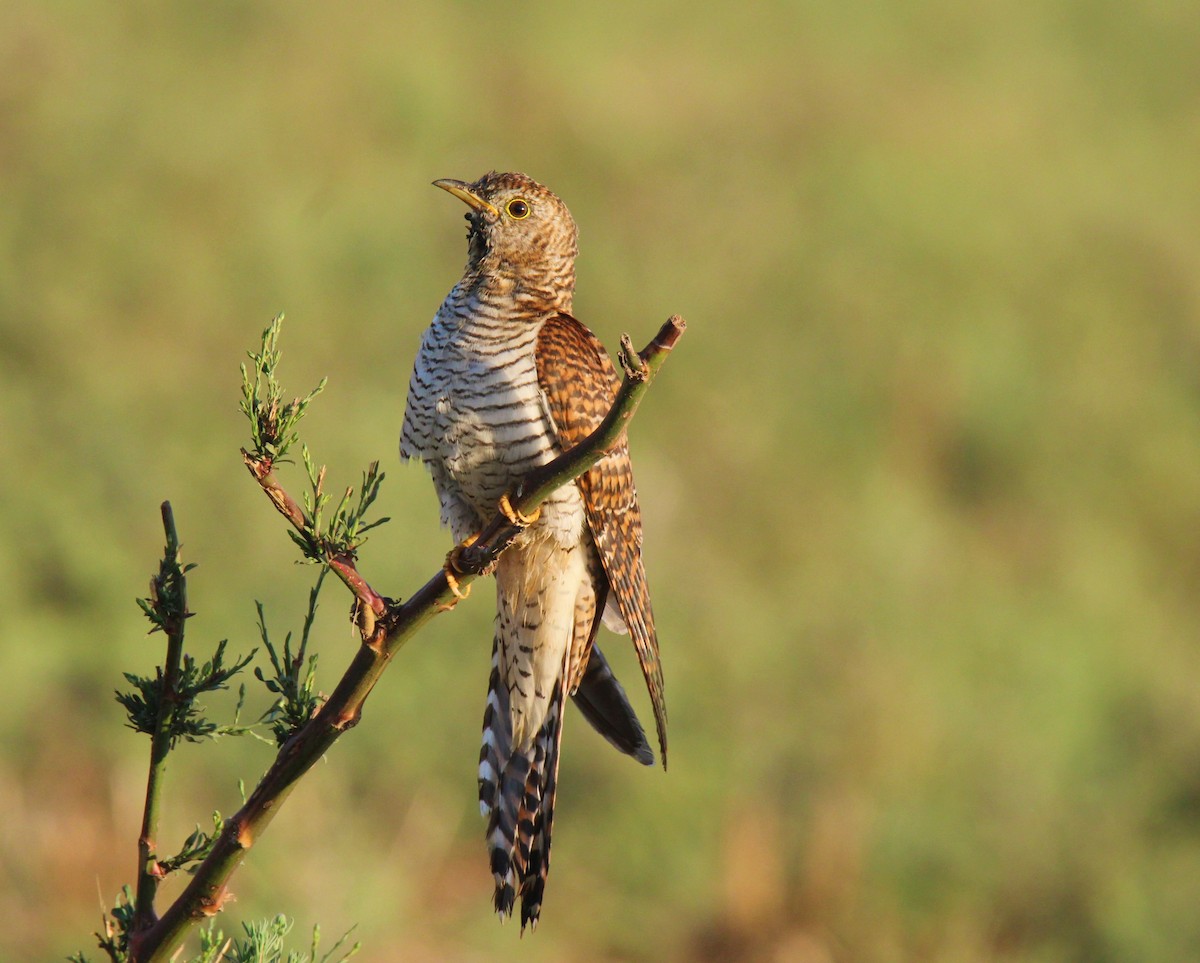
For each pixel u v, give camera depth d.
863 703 13.66
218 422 16.44
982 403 19.44
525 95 23.44
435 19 25.36
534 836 8.02
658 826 12.72
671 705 13.68
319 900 11.34
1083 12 33.84
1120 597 17.22
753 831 12.83
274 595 13.84
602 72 24.81
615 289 20.08
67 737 12.84
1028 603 16.44
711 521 17.00
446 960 11.80
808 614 14.96
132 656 13.22
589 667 8.53
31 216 18.62
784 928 12.52
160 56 22.33
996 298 21.77
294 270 18.59
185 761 12.64
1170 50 32.97
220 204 19.64
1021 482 18.97
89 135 19.98
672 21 27.72
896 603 15.39
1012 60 30.41
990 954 12.41
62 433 15.46
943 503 18.59
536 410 8.28
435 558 14.57
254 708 12.85
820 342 20.03
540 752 8.23
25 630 13.12
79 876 11.89
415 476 15.62
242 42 23.20
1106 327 21.66
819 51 27.70
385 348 18.55
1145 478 19.36
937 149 24.52
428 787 12.84
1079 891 12.71
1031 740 13.78
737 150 23.33
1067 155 26.38
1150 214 24.52
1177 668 16.08
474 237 8.78
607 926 12.36
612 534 8.41
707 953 12.41
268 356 5.29
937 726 13.64
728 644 14.20
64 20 22.08
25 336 17.00
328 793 12.26
